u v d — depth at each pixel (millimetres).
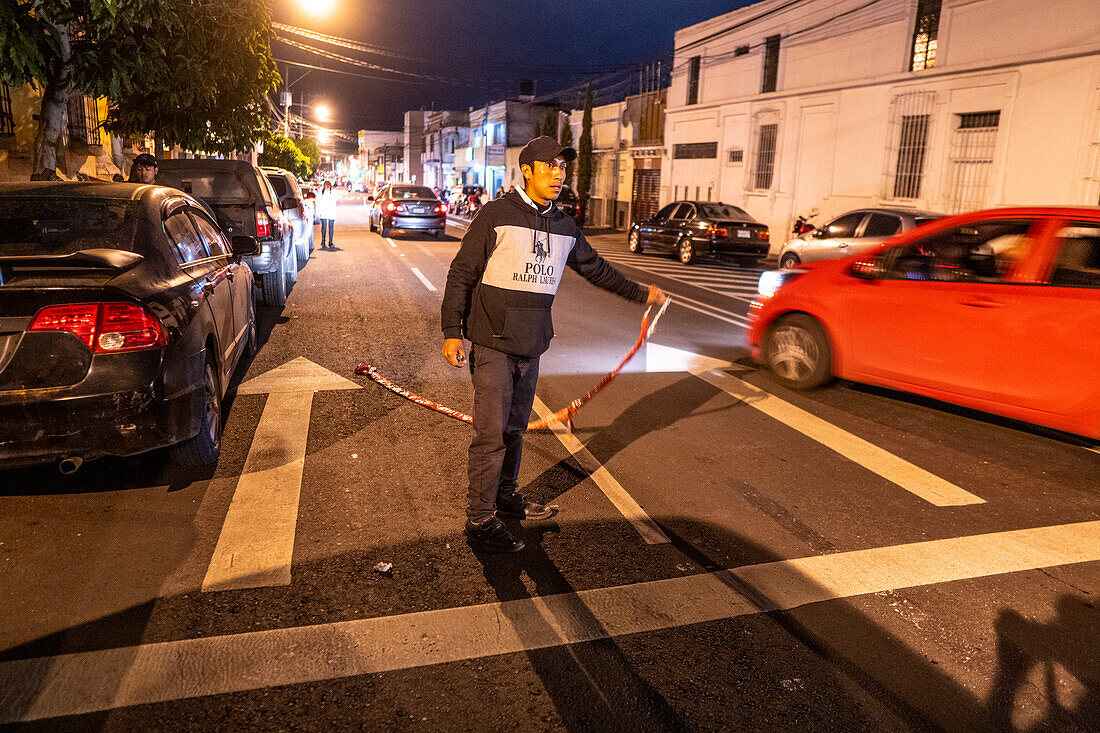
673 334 8516
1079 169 13609
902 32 17172
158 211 4277
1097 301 4363
